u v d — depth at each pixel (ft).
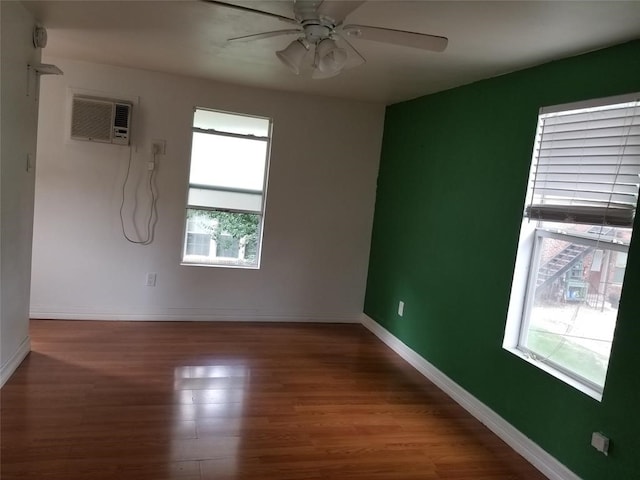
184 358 12.93
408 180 15.01
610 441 7.84
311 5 6.69
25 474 7.58
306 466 8.54
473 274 11.62
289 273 16.92
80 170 14.73
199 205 15.94
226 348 14.01
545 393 9.22
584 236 8.93
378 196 17.08
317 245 17.02
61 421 9.21
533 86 10.06
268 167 16.24
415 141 14.74
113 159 14.89
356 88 14.37
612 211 8.19
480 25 8.09
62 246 14.90
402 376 13.12
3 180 9.36
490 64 10.30
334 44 7.16
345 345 15.25
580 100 8.90
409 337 14.37
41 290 14.93
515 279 10.26
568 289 9.30
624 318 7.76
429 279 13.52
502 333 10.49
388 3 7.47
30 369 11.34
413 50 9.84
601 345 8.55
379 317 16.44
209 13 8.91
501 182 10.82
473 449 9.68
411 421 10.62
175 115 15.19
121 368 11.89
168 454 8.48
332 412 10.68
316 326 16.97
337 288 17.44
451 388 12.08
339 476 8.33
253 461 8.53
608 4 6.73
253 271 16.58
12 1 9.07
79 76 14.34
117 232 15.23
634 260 7.68
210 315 16.40
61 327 14.42
